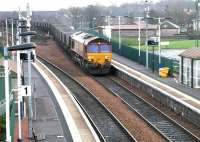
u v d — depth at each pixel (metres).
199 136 28.78
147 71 54.00
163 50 74.88
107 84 50.28
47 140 25.50
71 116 32.09
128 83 50.62
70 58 71.56
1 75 30.23
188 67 43.19
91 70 56.56
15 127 28.25
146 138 27.84
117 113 35.53
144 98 42.16
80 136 27.00
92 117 34.41
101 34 85.25
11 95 29.08
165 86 43.34
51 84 45.97
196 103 34.94
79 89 47.06
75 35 66.62
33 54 31.08
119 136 28.66
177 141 27.50
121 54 70.62
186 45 81.69
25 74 48.53
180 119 34.03
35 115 30.94
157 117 34.12
